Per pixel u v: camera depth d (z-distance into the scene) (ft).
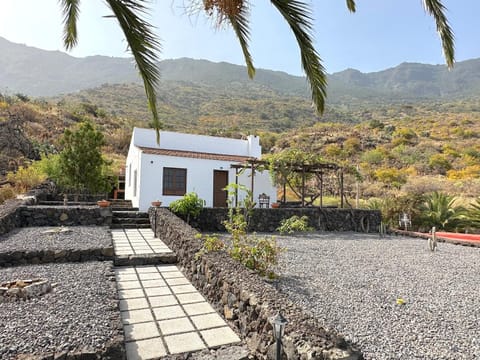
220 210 34.40
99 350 8.25
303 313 9.09
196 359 9.23
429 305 13.66
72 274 15.34
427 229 42.45
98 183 39.47
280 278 16.88
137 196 41.06
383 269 19.93
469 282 17.56
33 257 17.65
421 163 98.43
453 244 32.50
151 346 9.98
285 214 37.65
